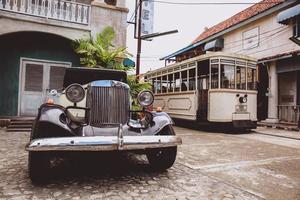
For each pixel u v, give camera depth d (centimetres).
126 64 1193
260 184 443
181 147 776
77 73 606
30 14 1090
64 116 428
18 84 1197
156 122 471
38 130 403
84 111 497
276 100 1512
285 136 1040
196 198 371
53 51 1252
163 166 493
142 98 491
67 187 403
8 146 706
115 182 433
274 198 381
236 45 1875
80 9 1181
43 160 396
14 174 461
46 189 392
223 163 582
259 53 1673
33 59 1220
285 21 1431
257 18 1647
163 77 1563
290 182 456
